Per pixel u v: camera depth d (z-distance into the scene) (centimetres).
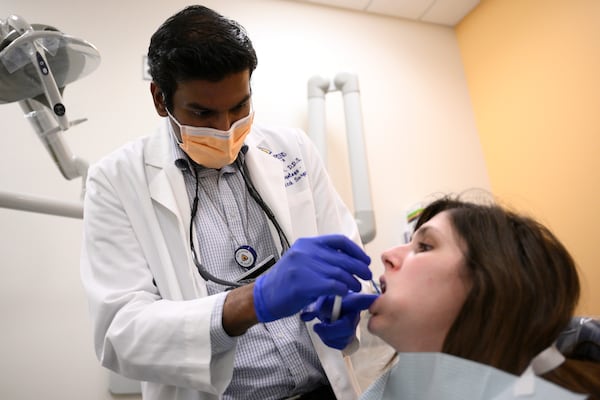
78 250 156
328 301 78
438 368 63
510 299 63
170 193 101
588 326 72
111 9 187
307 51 213
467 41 242
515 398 55
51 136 132
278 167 115
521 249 67
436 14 239
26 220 153
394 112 218
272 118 196
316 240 79
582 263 178
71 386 142
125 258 94
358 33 227
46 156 161
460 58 245
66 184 161
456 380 61
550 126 192
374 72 222
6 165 156
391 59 228
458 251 68
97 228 96
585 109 176
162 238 97
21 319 144
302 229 109
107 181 102
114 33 184
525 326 63
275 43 209
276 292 71
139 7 192
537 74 198
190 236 97
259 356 88
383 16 236
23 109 132
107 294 86
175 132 105
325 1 224
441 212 79
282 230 104
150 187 104
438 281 67
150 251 98
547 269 66
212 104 89
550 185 192
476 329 63
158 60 89
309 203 113
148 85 182
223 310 76
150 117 178
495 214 71
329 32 222
